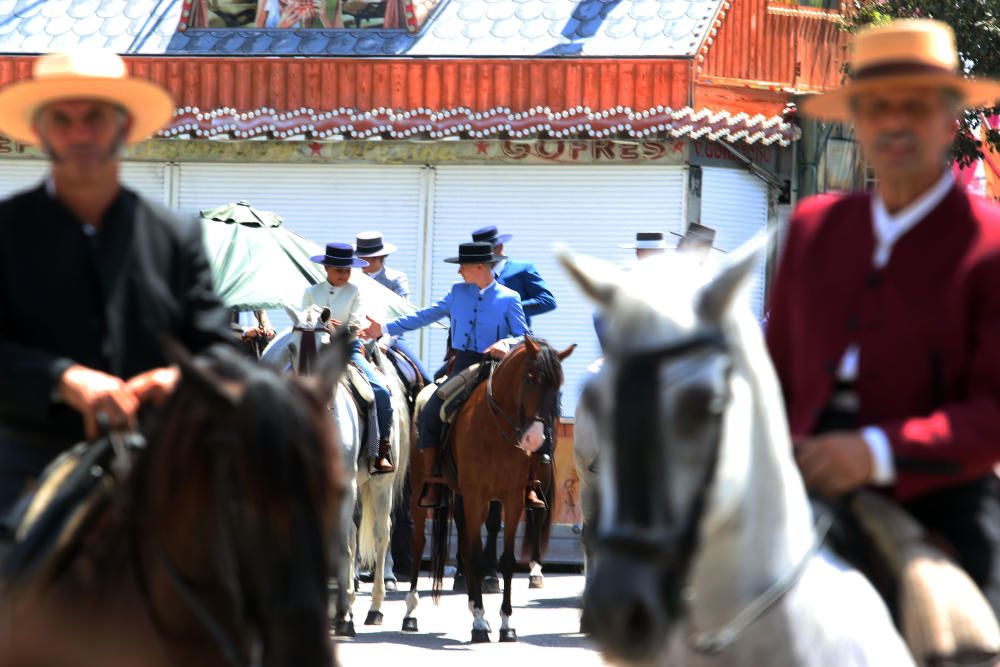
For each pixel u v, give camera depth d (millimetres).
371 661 18828
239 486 6734
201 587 7441
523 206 35312
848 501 7734
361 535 22922
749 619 6863
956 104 7637
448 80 34938
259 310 27125
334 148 36219
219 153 36625
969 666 7016
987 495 7746
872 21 32812
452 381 21859
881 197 7750
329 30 37125
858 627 7121
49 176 8586
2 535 8078
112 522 7973
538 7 36500
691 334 6125
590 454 22234
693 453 6074
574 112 33938
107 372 8336
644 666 6156
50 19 38750
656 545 5918
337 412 20250
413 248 35906
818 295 7785
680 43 34500
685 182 34406
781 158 36719
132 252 8414
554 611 24125
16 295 8289
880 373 7531
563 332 35094
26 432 8555
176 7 38656
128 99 8422
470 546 21188
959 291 7363
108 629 7750
